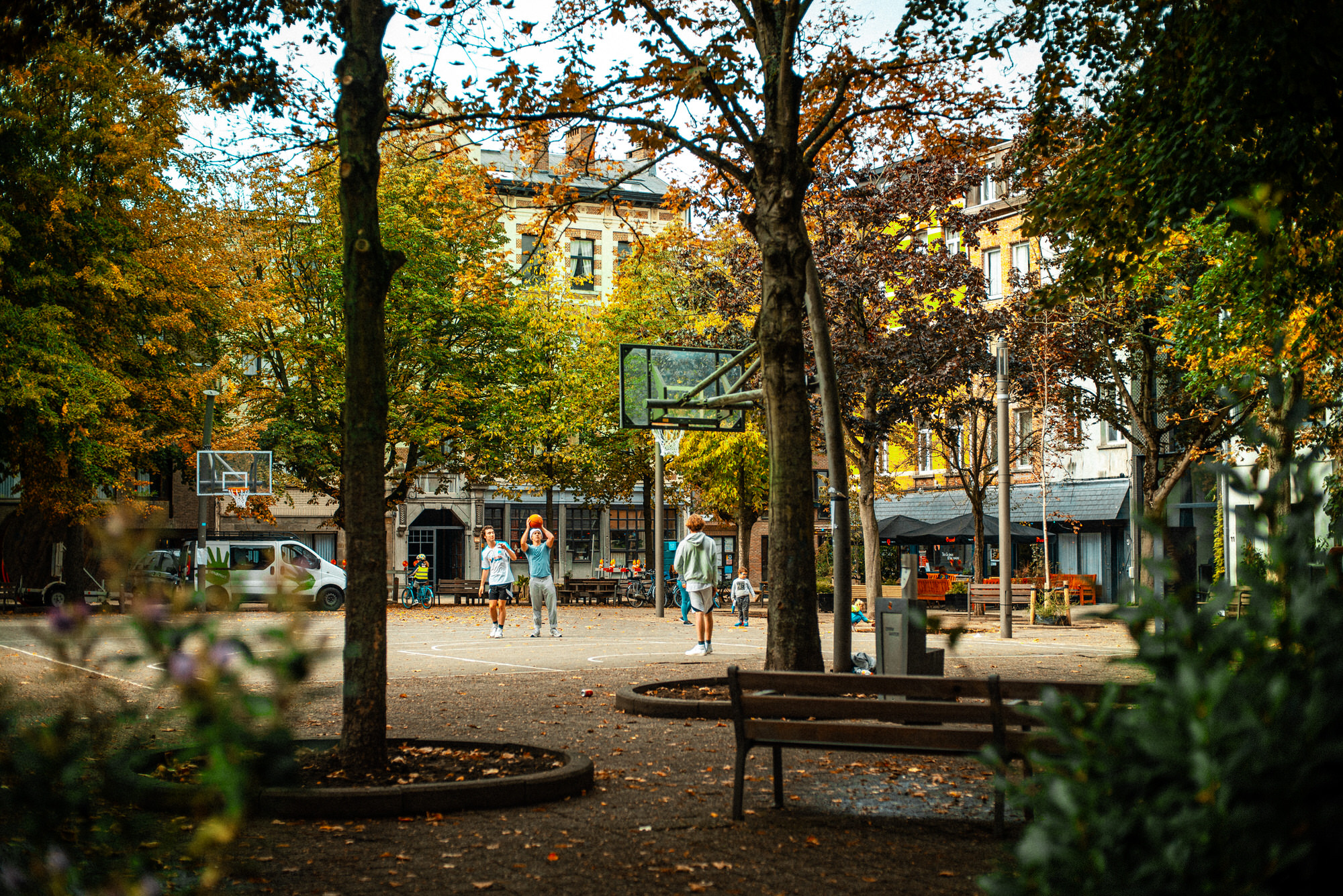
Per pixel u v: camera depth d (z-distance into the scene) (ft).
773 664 38.45
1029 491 136.05
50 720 11.89
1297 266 36.35
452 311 121.80
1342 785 8.01
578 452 131.13
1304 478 8.87
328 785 22.94
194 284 98.89
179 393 100.32
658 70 40.60
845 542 45.80
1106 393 116.16
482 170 50.52
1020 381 104.37
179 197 99.04
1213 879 7.45
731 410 54.08
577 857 18.74
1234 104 32.35
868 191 93.20
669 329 127.75
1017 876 8.11
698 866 18.17
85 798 10.21
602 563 175.11
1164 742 7.62
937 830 20.74
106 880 9.58
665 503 151.02
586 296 168.76
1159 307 98.27
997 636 78.89
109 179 95.45
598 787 24.64
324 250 118.01
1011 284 106.52
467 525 169.27
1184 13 34.01
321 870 17.85
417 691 42.98
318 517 159.02
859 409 101.65
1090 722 8.91
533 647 66.03
